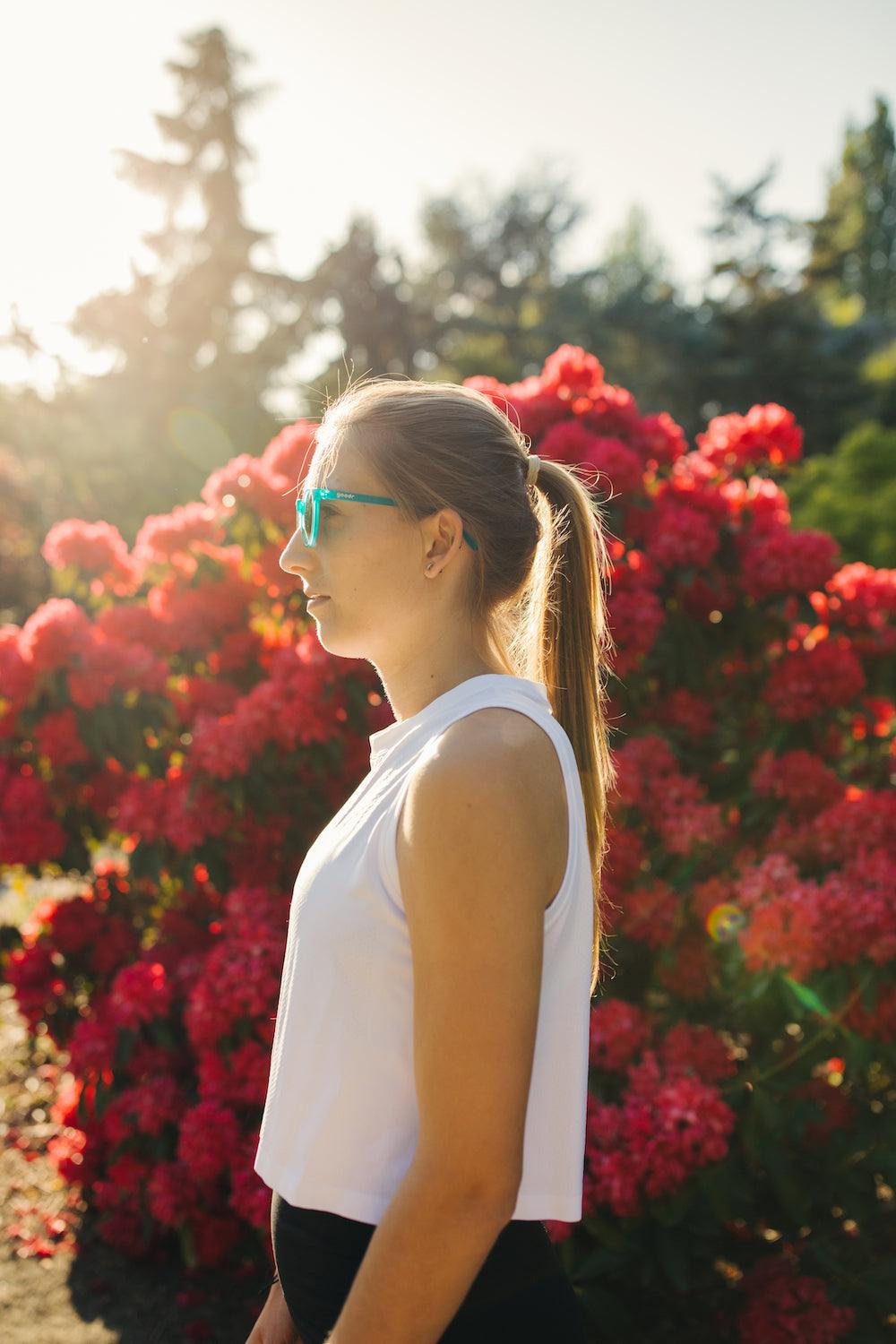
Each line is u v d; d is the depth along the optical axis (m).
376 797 1.03
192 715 3.33
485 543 1.12
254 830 3.15
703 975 2.81
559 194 33.25
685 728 3.18
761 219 29.42
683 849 2.74
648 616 2.90
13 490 12.79
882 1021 2.45
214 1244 2.85
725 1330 2.62
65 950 3.48
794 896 2.38
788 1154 2.62
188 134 25.05
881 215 46.66
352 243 25.64
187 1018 2.72
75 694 3.17
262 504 3.16
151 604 3.55
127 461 17.98
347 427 1.12
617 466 3.02
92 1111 3.02
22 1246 3.06
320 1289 1.02
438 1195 0.86
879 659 3.23
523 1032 0.87
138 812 3.10
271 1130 1.08
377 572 1.09
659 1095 2.33
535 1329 1.03
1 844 3.35
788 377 26.98
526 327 29.56
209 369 22.36
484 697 1.01
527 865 0.89
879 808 2.64
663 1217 2.29
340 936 0.99
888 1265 2.51
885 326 29.06
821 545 3.11
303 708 2.85
